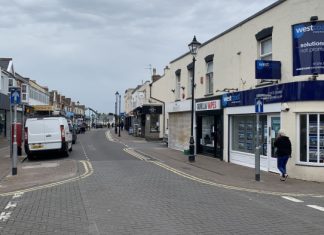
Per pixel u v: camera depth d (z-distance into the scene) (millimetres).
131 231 7441
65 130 22781
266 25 16875
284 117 15234
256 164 14383
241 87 18953
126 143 37438
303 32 14680
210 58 22641
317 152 14523
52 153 23547
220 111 21156
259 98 14336
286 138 14227
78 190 11844
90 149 29203
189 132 26250
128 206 9633
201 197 10953
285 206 10000
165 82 42469
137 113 51594
